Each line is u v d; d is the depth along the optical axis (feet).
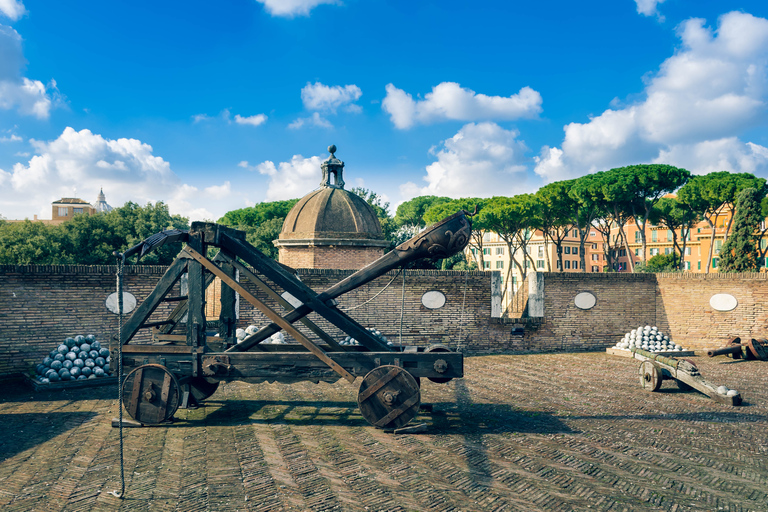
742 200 71.05
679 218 126.00
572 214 119.24
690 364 33.83
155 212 114.93
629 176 100.48
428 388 34.88
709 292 51.96
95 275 39.93
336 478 18.81
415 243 25.85
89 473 19.08
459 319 50.67
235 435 23.91
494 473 19.51
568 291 52.65
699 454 21.97
